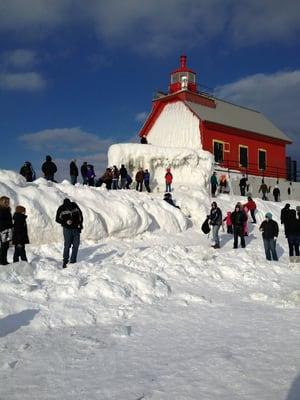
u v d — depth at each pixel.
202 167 23.98
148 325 6.21
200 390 4.02
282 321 6.45
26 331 5.73
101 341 5.46
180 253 10.77
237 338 5.59
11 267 8.03
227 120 33.66
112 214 14.33
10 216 9.23
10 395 4.00
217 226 14.31
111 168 20.50
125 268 8.36
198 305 7.39
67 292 7.12
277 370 4.48
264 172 34.78
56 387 4.16
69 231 9.41
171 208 16.97
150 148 23.33
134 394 3.98
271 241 12.83
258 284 9.38
